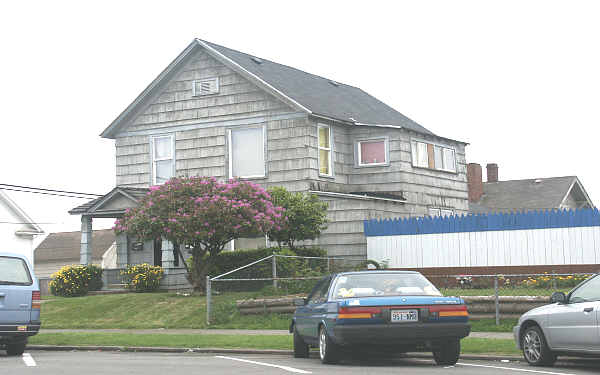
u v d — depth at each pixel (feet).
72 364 48.83
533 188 178.70
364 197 102.83
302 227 92.94
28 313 58.23
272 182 106.73
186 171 112.68
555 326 44.91
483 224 93.50
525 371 42.78
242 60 113.70
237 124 109.60
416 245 96.99
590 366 46.03
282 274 85.81
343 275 48.32
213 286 88.22
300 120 105.50
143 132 116.37
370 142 114.42
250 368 45.06
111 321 80.38
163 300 85.61
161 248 111.34
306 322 50.98
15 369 45.85
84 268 104.06
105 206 103.35
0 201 142.31
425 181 117.70
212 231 84.43
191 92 113.19
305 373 41.96
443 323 45.19
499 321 64.75
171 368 45.47
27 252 146.82
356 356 53.93
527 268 90.58
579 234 88.12
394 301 45.14
